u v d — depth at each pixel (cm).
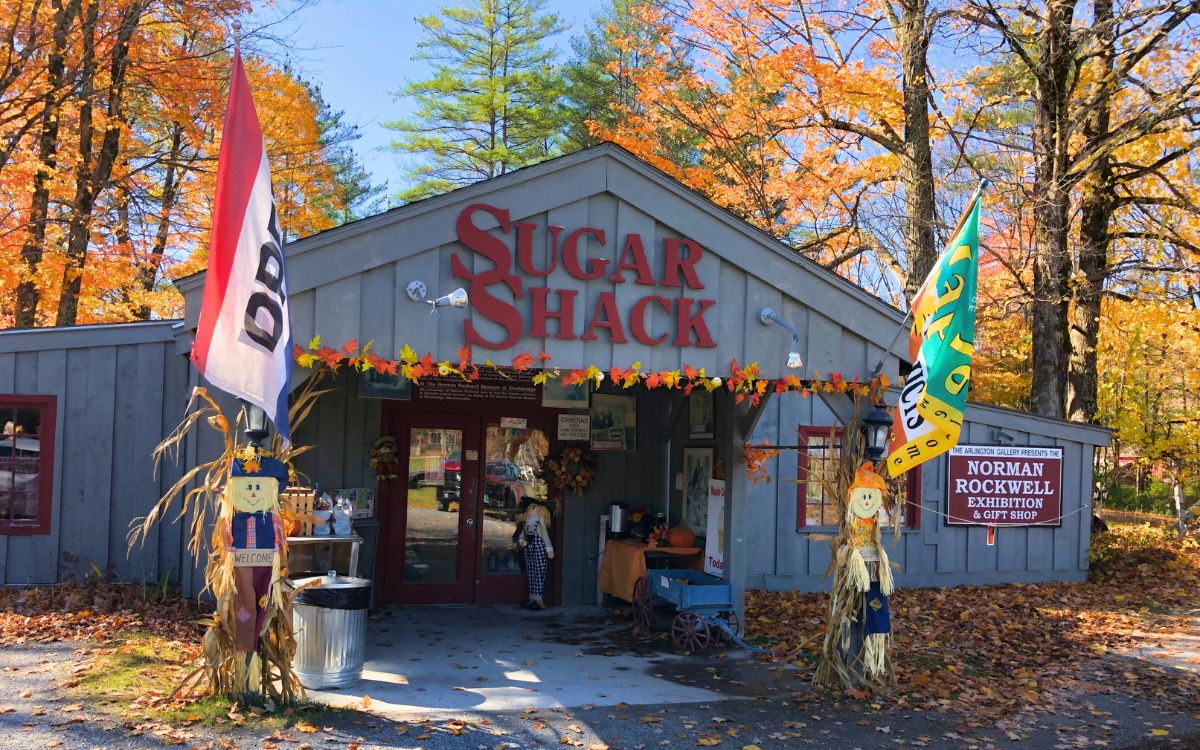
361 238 690
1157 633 987
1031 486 1317
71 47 1454
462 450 1102
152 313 1811
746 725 644
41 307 1644
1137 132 1445
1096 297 1700
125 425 975
